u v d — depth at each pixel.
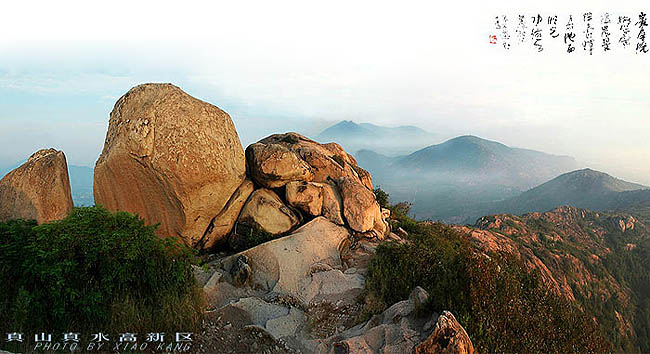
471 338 5.76
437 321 5.54
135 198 9.67
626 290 58.53
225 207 10.54
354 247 10.73
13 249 5.78
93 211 6.49
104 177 9.66
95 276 6.02
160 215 9.79
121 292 6.12
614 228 81.62
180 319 6.10
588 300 47.28
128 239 6.27
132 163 9.31
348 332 6.52
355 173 14.64
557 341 6.46
